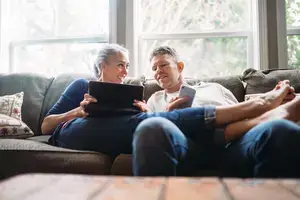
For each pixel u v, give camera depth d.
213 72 2.34
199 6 2.37
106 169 1.08
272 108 1.03
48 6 2.57
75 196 0.47
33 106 1.88
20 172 1.07
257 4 2.20
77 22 2.54
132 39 2.36
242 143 0.89
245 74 1.79
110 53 1.56
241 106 0.99
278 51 2.17
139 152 0.78
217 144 1.00
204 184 0.51
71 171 1.05
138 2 2.44
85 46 2.51
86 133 1.14
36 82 1.99
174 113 1.01
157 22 2.43
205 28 2.36
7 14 2.60
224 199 0.44
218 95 1.58
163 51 1.60
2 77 2.05
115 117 1.15
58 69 2.55
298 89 1.59
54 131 1.35
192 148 0.94
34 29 2.60
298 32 2.20
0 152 1.09
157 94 1.67
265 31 2.18
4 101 1.78
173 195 0.46
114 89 1.18
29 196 0.48
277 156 0.71
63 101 1.49
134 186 0.51
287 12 2.22
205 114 0.97
